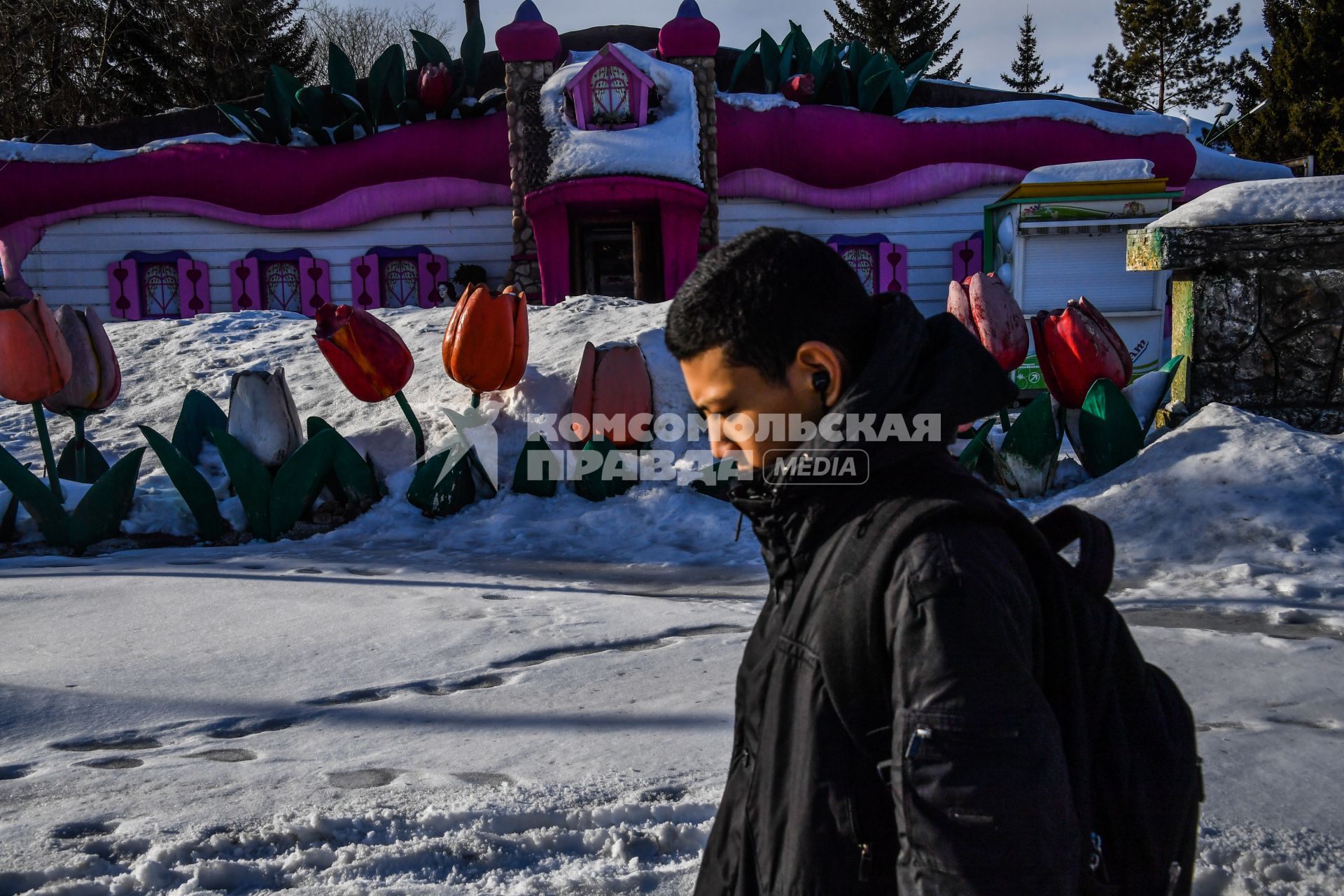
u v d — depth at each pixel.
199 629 4.38
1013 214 11.73
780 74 16.80
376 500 6.95
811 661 1.06
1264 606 4.59
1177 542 5.59
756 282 1.11
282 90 16.36
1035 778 0.90
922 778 0.92
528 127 14.70
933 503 1.04
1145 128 16.05
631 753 2.89
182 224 16.38
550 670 3.75
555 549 6.22
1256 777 2.68
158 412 8.97
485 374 6.79
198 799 2.60
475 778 2.74
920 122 15.94
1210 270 6.96
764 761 1.11
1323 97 42.28
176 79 32.62
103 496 6.36
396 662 3.89
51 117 27.19
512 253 16.25
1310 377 6.86
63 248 16.38
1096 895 1.07
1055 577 1.09
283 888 2.19
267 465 6.84
